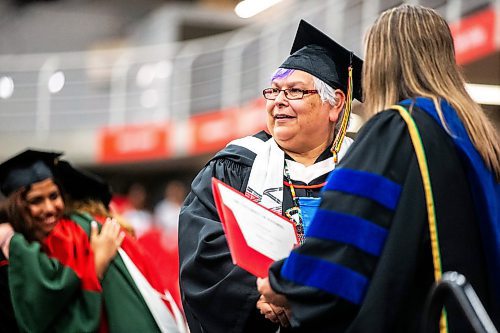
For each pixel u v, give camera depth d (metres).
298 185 6.34
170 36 32.72
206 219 6.25
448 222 4.99
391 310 4.89
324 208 5.07
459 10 16.38
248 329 5.96
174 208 21.69
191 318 6.30
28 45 36.34
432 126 5.12
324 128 6.39
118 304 7.40
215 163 6.52
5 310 7.45
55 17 36.50
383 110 5.26
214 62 28.56
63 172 8.07
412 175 5.04
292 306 5.03
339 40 20.78
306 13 23.12
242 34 29.53
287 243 5.68
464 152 5.09
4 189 7.86
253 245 5.50
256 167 6.33
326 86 6.32
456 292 4.45
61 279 7.21
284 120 6.33
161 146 25.58
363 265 4.94
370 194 5.02
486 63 15.22
